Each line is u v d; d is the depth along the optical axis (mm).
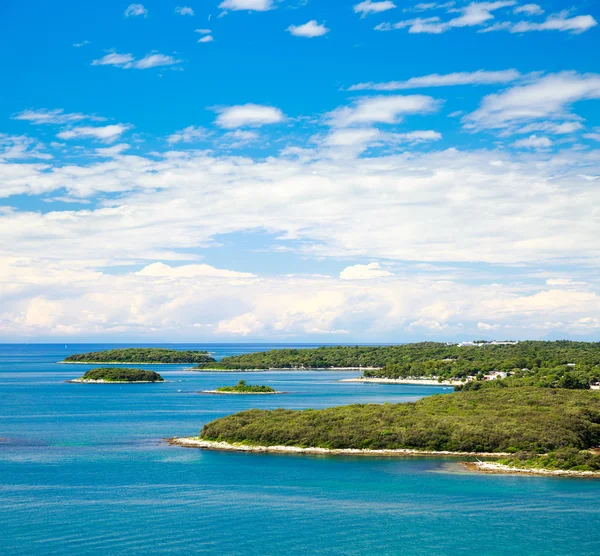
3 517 88688
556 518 87438
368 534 81938
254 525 85500
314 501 96125
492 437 128250
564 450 120125
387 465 118938
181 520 87688
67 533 82375
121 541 79562
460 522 86375
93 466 120250
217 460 124688
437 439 130500
